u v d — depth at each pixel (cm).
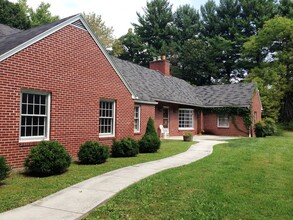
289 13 4103
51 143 856
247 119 2541
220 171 863
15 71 849
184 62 4572
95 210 523
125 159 1123
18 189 654
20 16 2992
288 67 3600
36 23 3697
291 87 3541
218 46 4453
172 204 559
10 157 836
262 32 3747
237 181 748
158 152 1331
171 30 4831
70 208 530
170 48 4631
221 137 2367
